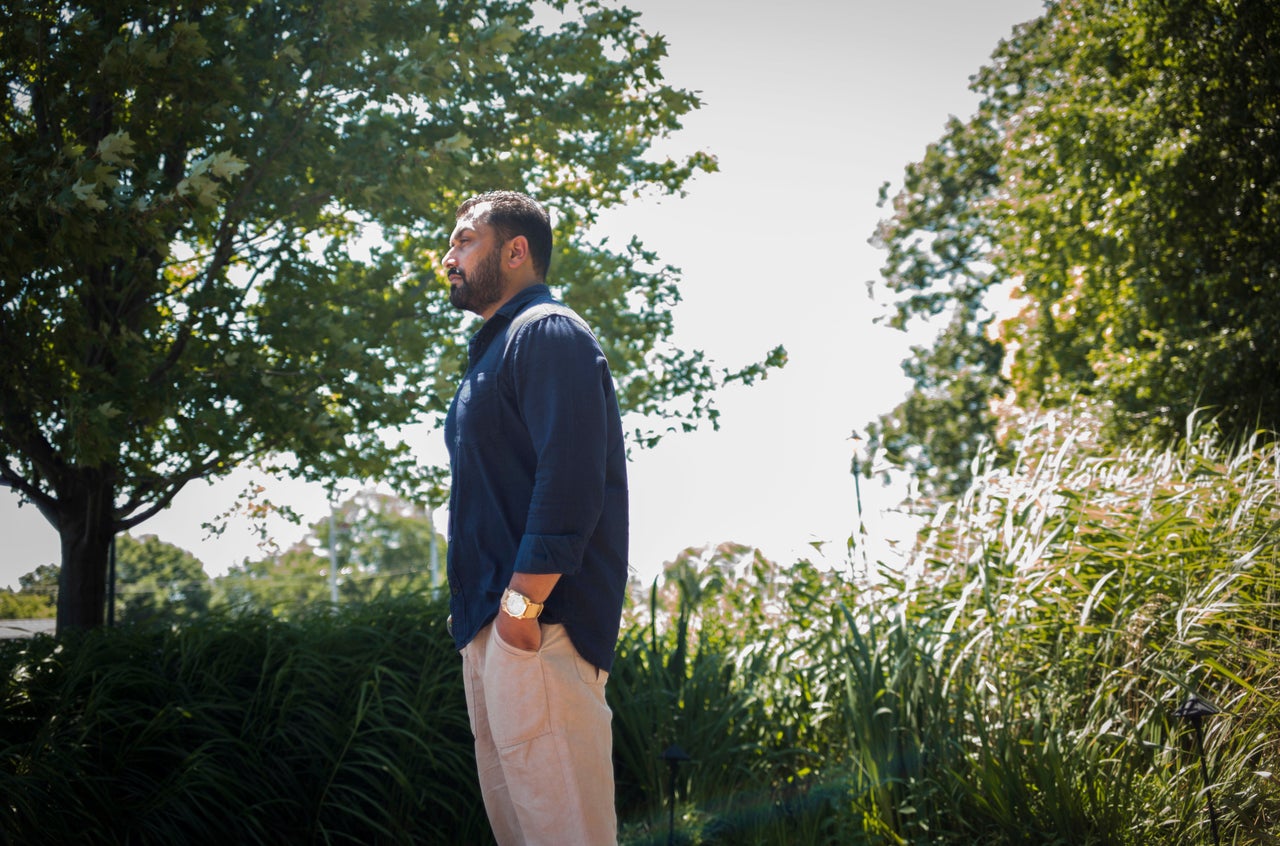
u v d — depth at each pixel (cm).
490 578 212
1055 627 364
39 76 383
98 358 438
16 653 352
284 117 430
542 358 209
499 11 518
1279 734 301
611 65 565
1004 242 1218
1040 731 310
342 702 354
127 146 317
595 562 213
